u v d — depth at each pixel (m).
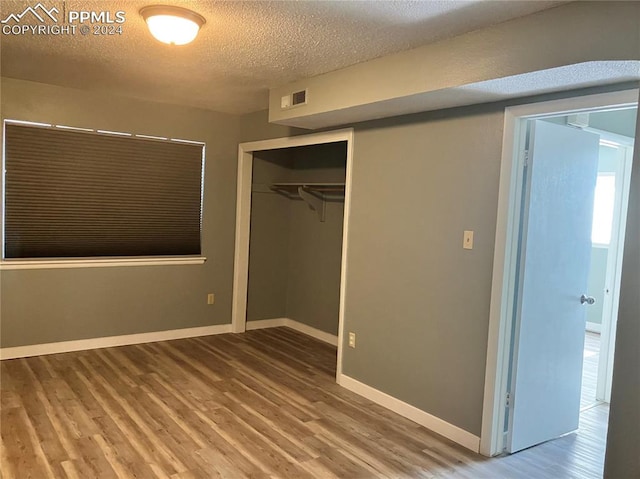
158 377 4.09
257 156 5.66
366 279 3.87
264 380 4.15
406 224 3.53
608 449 2.37
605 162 6.43
